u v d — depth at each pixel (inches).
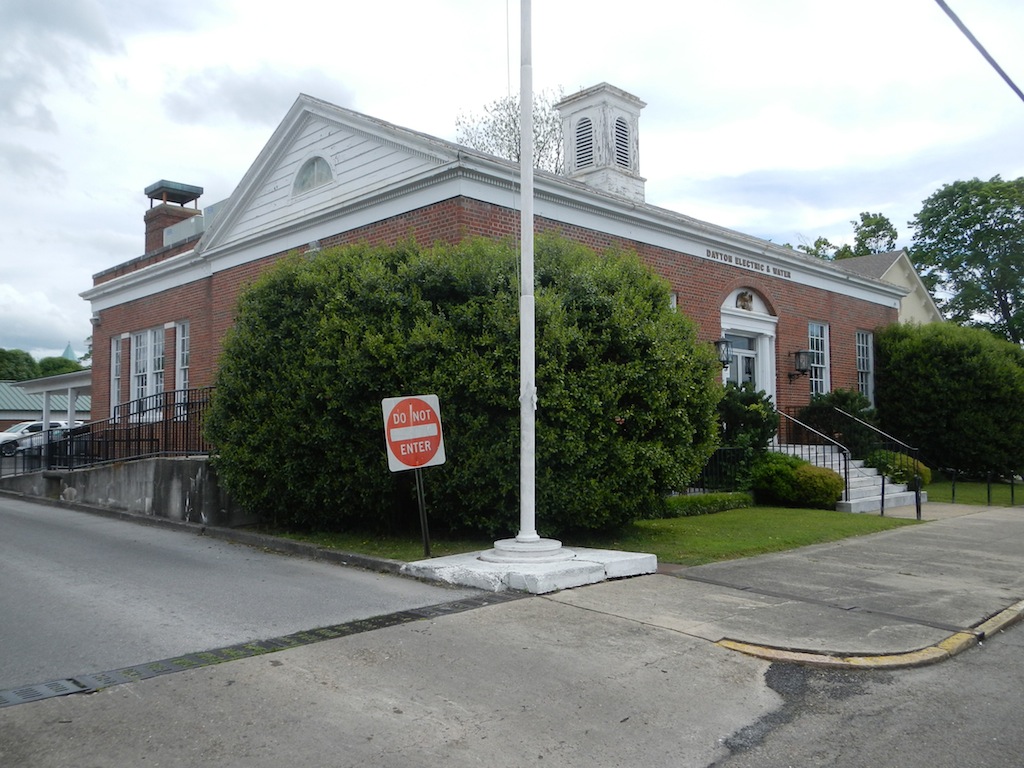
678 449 402.9
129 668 215.0
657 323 404.2
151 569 358.0
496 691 202.5
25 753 163.0
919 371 861.8
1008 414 821.9
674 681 212.8
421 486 358.3
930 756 172.9
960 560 388.2
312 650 231.1
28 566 366.0
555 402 365.7
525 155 343.3
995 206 1430.9
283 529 462.0
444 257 398.0
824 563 376.2
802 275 821.2
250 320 445.7
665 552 387.5
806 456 687.1
